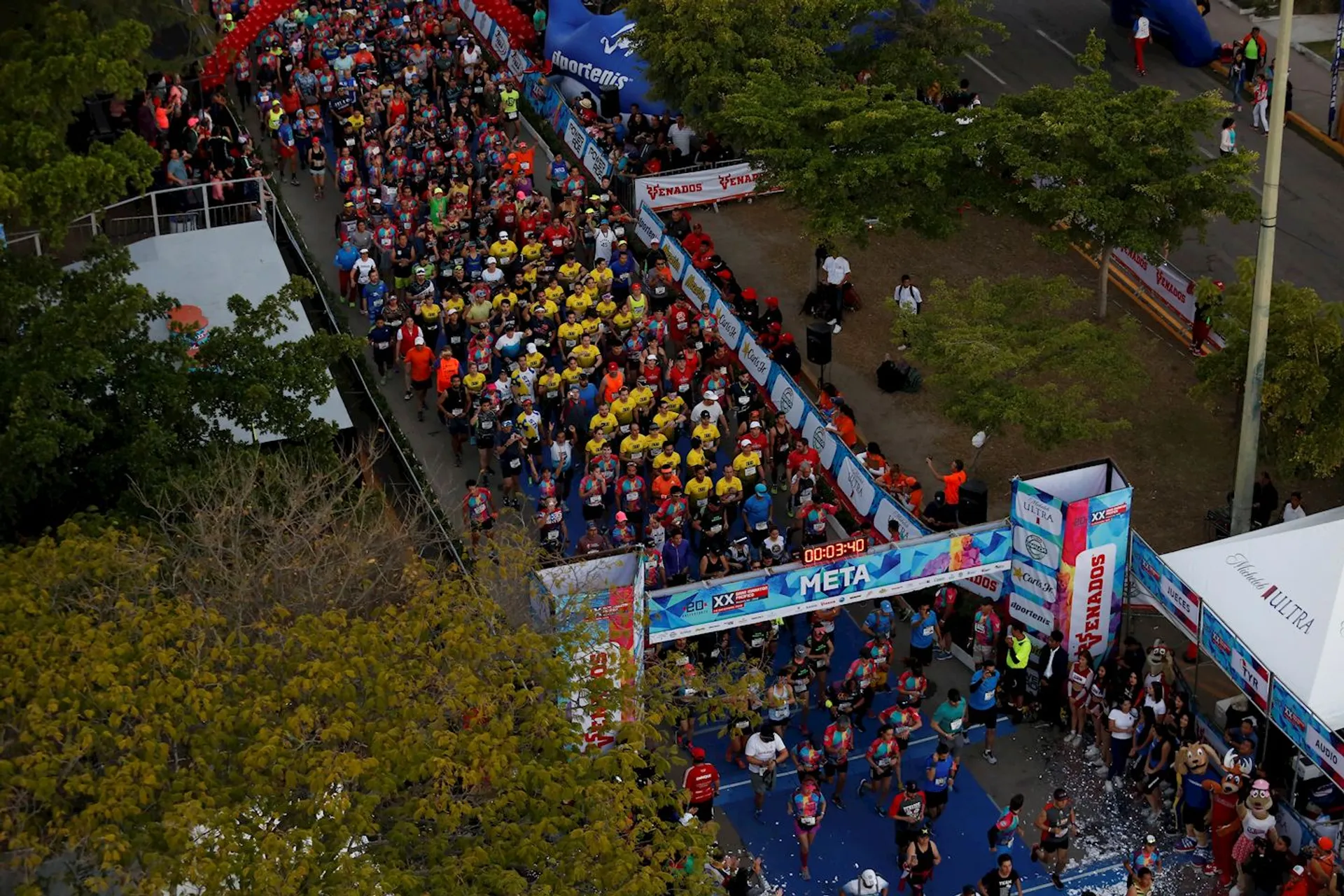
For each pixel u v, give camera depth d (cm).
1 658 2705
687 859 2967
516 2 6875
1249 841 3381
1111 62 6475
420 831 2722
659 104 6012
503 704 2875
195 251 4906
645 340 4788
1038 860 3516
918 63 5500
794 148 5003
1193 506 4538
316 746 2717
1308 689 3391
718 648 3866
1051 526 3738
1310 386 4069
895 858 3572
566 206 5422
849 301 5297
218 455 3541
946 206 5006
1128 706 3647
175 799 2531
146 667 2747
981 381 4253
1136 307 5266
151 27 4597
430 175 5631
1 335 3553
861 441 4812
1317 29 6688
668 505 4197
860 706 3781
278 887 2412
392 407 4872
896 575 3797
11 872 2498
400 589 3316
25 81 3475
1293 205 5650
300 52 6222
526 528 4103
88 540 3012
